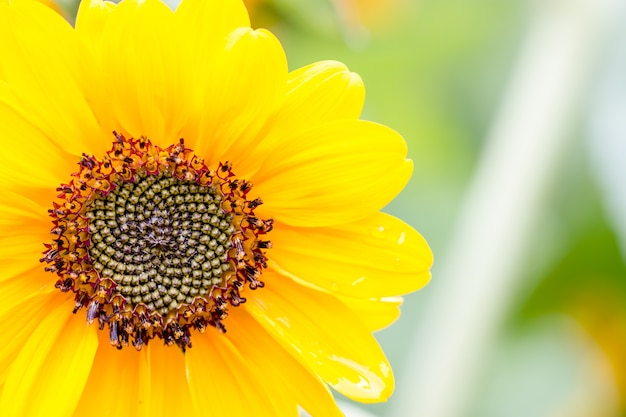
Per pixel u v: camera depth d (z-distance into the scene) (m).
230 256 0.45
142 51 0.43
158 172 0.45
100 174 0.45
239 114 0.44
